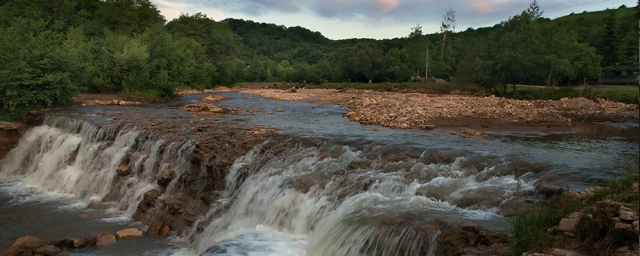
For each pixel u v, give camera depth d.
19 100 24.08
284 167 12.20
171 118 22.41
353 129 18.72
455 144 14.85
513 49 41.84
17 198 15.53
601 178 9.72
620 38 60.34
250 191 11.48
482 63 43.53
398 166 11.39
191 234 11.48
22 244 10.31
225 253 8.10
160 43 43.41
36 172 19.00
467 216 7.66
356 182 10.24
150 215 12.95
